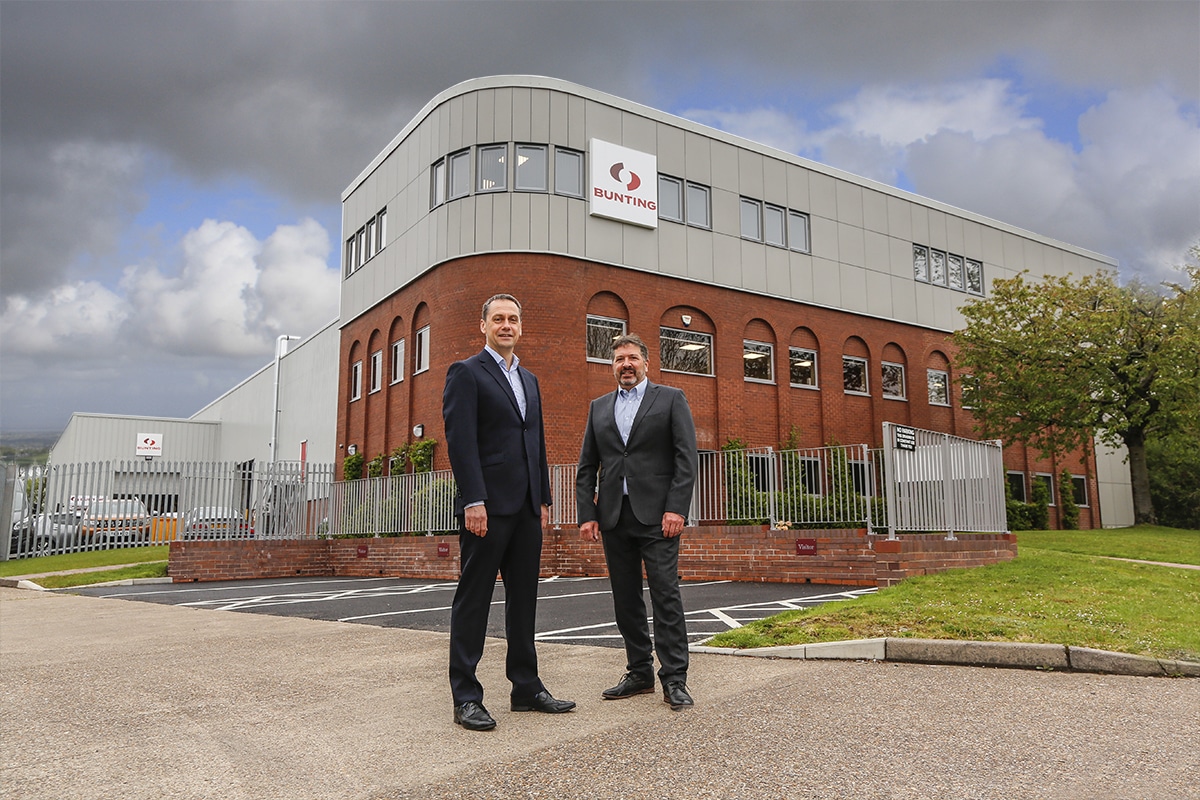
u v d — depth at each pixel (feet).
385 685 16.70
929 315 88.63
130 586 49.52
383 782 10.77
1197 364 77.82
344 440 84.43
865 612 22.98
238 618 29.43
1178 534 73.41
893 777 10.81
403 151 75.72
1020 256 99.19
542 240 64.80
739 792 10.27
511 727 13.24
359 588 44.01
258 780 10.96
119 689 16.93
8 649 22.98
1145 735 12.91
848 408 80.94
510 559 14.42
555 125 66.95
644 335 68.59
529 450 14.46
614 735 12.66
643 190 69.82
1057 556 39.58
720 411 71.92
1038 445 84.33
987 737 12.62
